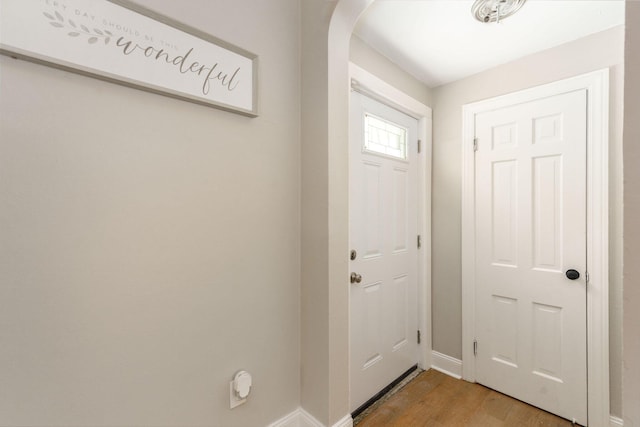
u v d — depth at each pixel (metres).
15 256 0.79
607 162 1.54
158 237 1.03
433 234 2.24
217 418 1.19
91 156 0.89
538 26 1.54
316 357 1.42
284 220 1.43
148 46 0.96
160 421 1.05
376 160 1.87
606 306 1.54
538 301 1.76
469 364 2.04
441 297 2.20
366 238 1.80
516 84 1.86
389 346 1.97
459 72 2.03
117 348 0.95
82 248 0.88
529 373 1.79
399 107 1.98
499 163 1.92
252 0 1.28
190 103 1.10
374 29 1.59
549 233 1.72
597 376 1.57
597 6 1.39
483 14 1.47
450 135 2.15
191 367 1.12
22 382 0.80
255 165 1.31
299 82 1.49
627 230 0.40
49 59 0.79
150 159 1.01
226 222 1.21
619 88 1.52
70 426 0.87
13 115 0.78
